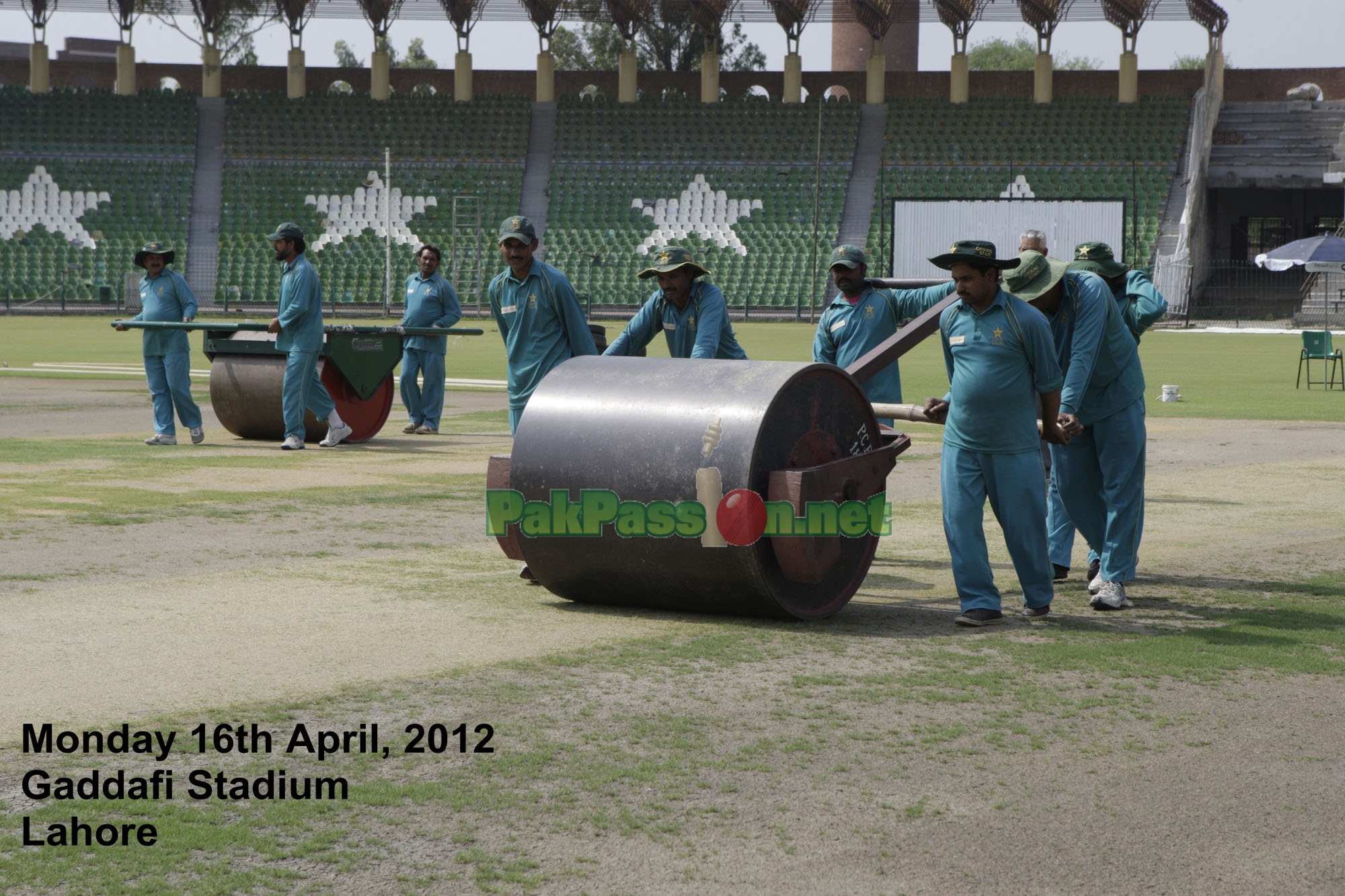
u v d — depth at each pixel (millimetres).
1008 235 58219
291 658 6363
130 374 27969
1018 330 7238
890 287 10453
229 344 16281
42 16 66625
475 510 11242
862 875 4020
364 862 4070
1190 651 6723
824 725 5438
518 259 8969
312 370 15680
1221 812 4543
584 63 96188
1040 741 5266
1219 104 65750
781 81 70188
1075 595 8320
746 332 49594
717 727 5398
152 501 11461
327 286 61969
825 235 62125
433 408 18109
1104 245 8648
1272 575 8766
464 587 8125
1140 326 8320
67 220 63312
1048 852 4195
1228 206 66562
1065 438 7668
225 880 3934
